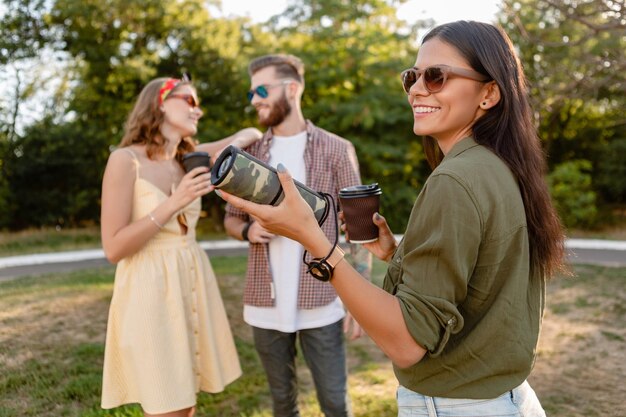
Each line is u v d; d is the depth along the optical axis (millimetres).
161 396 2289
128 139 2477
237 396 3656
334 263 1180
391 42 17578
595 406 3455
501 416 1245
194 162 2354
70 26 18531
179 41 18641
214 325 2605
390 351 1167
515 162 1254
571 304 6070
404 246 1233
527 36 6508
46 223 18062
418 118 1329
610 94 13789
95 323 5270
